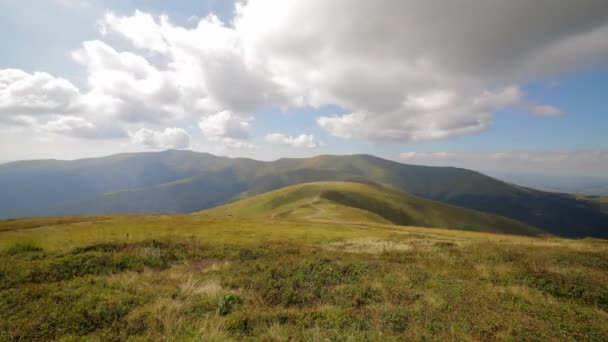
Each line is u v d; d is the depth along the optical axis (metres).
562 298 10.66
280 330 6.75
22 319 6.83
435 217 178.62
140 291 9.12
